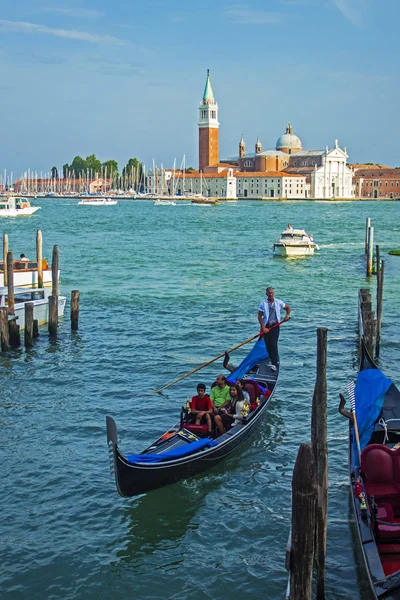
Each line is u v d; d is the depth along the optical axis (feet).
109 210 513.86
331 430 55.77
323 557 34.47
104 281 137.90
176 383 68.80
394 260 178.40
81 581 36.88
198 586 36.58
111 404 62.18
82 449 52.26
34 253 189.16
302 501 28.76
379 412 45.91
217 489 46.32
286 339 86.84
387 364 76.07
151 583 36.83
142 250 206.80
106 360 76.18
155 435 55.42
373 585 31.04
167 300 114.52
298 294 122.93
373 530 34.50
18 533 40.81
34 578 37.01
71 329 89.10
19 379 69.00
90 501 44.50
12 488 45.91
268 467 49.57
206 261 178.29
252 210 521.65
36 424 57.00
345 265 169.89
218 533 41.29
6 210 368.27
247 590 36.24
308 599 29.63
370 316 67.26
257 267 165.99
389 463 39.11
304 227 323.98
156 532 41.24
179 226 329.72
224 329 91.97
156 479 44.55
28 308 79.25
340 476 47.60
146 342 84.58
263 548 39.78
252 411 54.44
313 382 68.49
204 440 48.08
